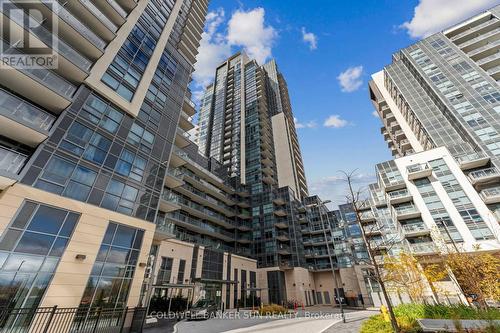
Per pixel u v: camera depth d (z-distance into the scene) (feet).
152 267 75.41
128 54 76.79
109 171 57.36
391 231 146.30
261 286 141.08
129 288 51.03
